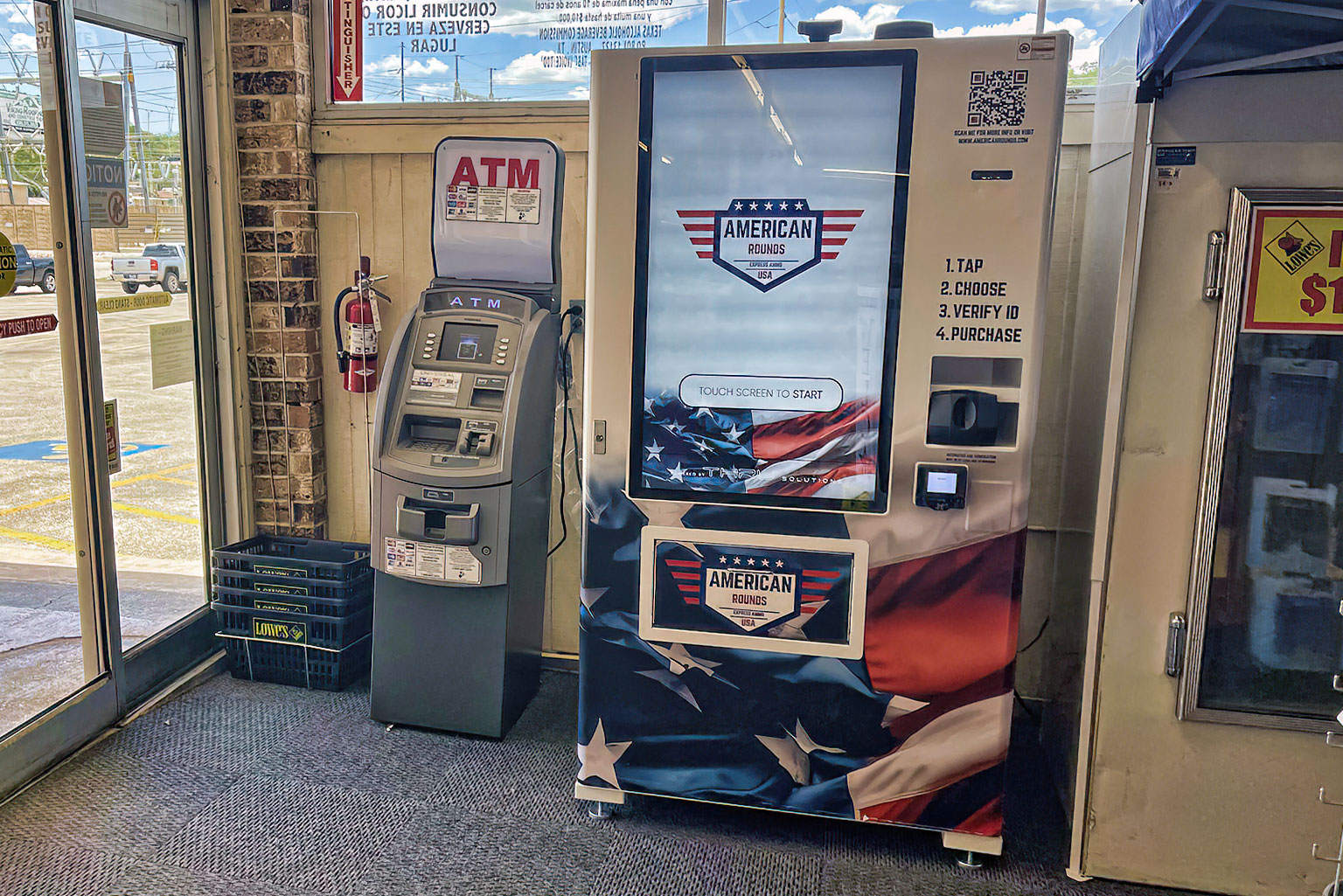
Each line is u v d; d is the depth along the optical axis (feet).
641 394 7.43
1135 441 6.80
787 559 7.41
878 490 7.22
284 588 10.39
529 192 9.19
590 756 8.07
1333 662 6.82
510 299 9.23
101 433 9.22
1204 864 7.23
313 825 8.00
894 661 7.42
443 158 9.27
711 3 9.83
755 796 7.87
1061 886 7.43
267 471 11.38
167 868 7.39
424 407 9.08
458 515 8.91
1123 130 6.99
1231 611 6.92
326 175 10.88
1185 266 6.55
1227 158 6.37
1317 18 5.14
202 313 10.85
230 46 10.48
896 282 6.97
